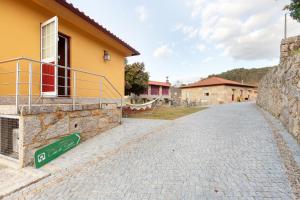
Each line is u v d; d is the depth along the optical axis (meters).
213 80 30.06
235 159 3.88
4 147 4.38
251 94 32.41
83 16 6.31
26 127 3.88
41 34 5.73
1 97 4.76
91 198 2.81
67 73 6.83
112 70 9.41
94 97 8.09
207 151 4.41
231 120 8.01
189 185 3.04
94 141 5.55
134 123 7.87
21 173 3.58
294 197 2.59
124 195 2.85
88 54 7.78
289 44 8.49
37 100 5.45
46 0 5.29
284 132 5.49
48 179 3.43
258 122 7.18
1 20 4.80
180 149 4.66
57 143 4.44
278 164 3.54
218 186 2.96
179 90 40.84
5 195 2.92
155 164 3.89
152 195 2.81
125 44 9.12
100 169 3.79
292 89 5.67
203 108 15.57
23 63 5.28
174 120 8.60
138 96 26.41
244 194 2.71
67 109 4.94
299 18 8.17
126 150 4.80
